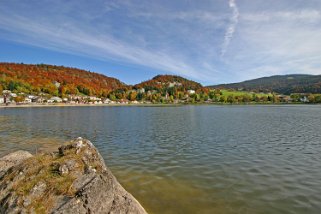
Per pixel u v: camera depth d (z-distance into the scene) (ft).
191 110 366.63
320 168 56.95
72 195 27.12
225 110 359.25
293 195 41.22
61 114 272.31
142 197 40.37
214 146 84.07
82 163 33.27
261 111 322.14
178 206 37.04
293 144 87.15
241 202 38.52
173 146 84.79
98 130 130.31
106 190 29.17
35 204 25.79
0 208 26.50
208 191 43.16
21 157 43.11
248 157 68.03
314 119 191.83
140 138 102.83
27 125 155.63
